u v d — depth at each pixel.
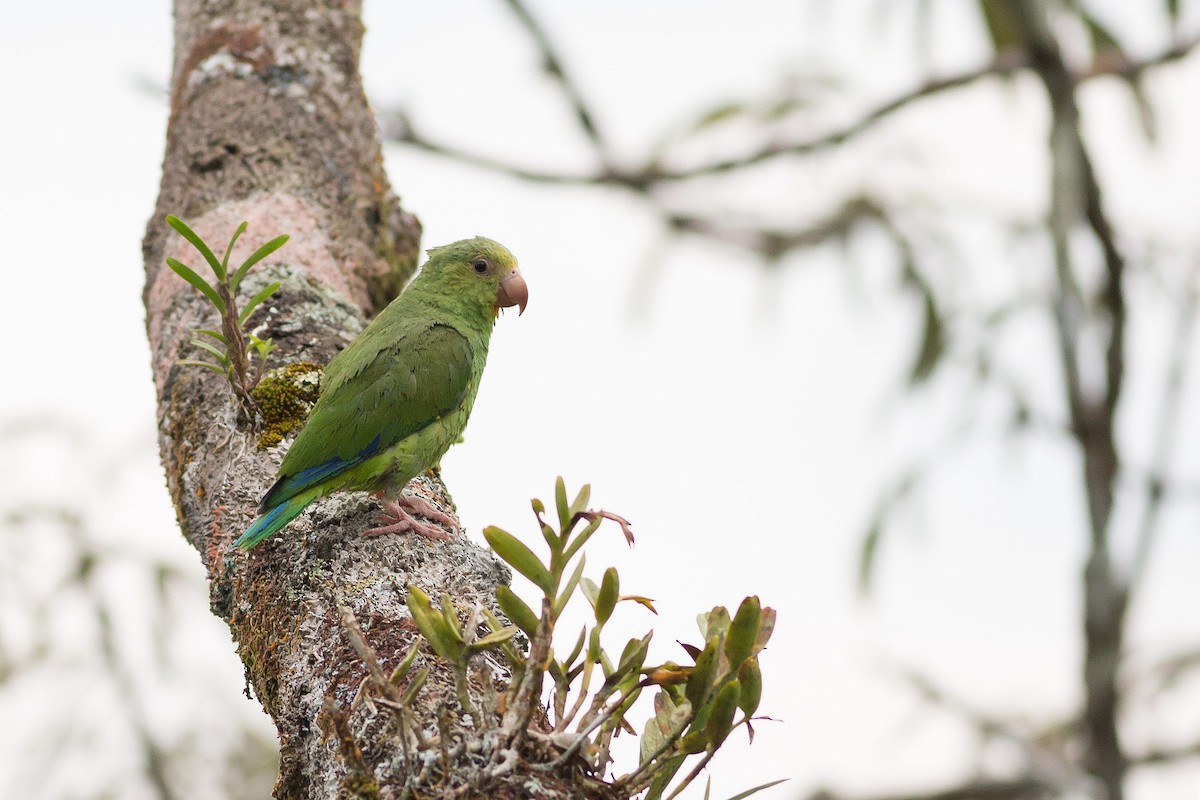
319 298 9.23
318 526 7.65
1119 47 10.62
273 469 8.03
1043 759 9.95
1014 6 9.66
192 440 8.28
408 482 9.15
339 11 11.13
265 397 8.41
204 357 8.61
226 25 10.75
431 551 7.14
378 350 8.97
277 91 10.36
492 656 6.20
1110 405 10.11
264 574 7.21
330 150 10.23
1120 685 9.91
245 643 7.05
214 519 7.82
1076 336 9.98
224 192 9.80
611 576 5.39
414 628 6.31
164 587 11.85
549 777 5.15
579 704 5.45
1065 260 9.95
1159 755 9.84
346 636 6.36
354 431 8.51
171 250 9.56
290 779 6.17
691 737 5.38
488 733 5.14
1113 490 10.11
